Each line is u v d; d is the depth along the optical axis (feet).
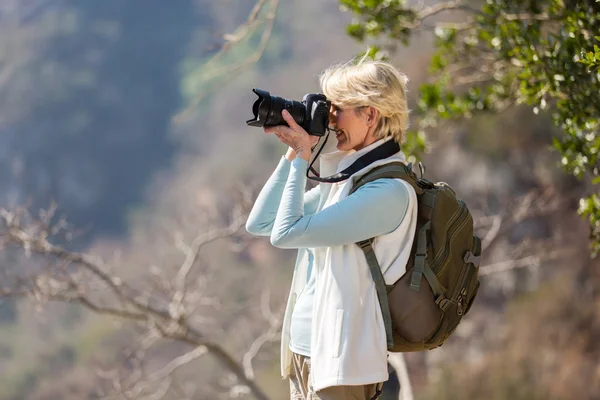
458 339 98.68
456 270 14.15
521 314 97.50
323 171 14.82
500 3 26.27
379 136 14.33
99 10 327.67
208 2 313.12
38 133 300.40
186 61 307.17
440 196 14.16
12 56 311.47
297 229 13.66
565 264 97.09
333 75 14.51
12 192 292.61
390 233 13.84
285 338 15.35
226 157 219.61
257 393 35.19
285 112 14.08
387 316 13.79
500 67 28.96
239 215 39.73
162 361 68.59
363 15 30.48
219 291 50.11
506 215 46.75
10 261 35.14
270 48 250.57
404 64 95.14
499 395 89.56
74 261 33.40
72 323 149.59
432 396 90.63
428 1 57.67
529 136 97.71
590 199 22.39
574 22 20.81
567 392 87.81
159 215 243.40
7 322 155.33
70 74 309.01
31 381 142.31
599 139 21.07
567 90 21.38
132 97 305.94
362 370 13.60
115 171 291.38
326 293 13.92
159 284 36.96
